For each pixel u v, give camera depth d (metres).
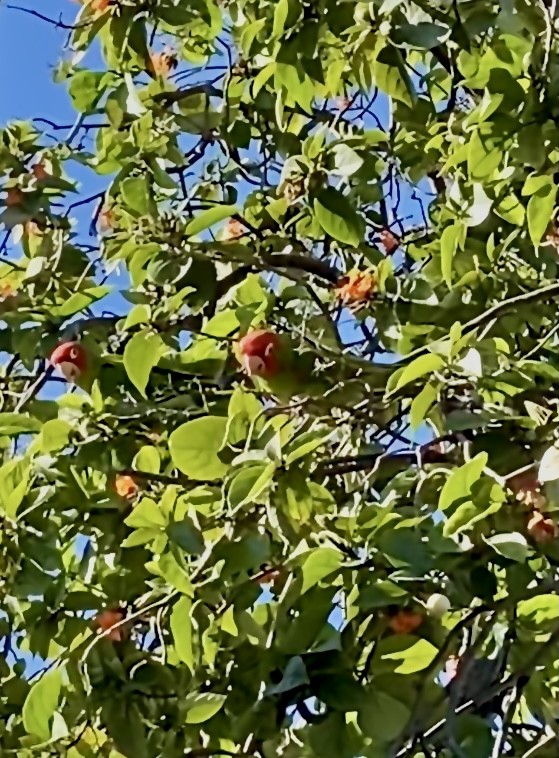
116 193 3.95
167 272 3.61
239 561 2.52
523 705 3.46
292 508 2.52
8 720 3.25
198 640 2.59
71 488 3.14
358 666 2.48
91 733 2.87
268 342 2.95
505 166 3.07
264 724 2.48
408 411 3.08
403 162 3.92
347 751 2.42
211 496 2.81
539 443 2.65
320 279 3.97
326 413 2.98
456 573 2.45
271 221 4.12
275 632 2.42
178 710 2.66
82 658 2.76
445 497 2.43
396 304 3.55
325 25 3.06
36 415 3.46
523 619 2.70
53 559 3.08
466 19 2.98
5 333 3.66
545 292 2.83
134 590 3.17
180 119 4.18
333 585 2.42
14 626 3.51
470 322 2.84
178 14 3.59
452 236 3.27
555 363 3.36
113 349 3.59
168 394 3.32
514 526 2.46
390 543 2.40
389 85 3.03
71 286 3.90
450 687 2.53
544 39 2.83
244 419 2.71
